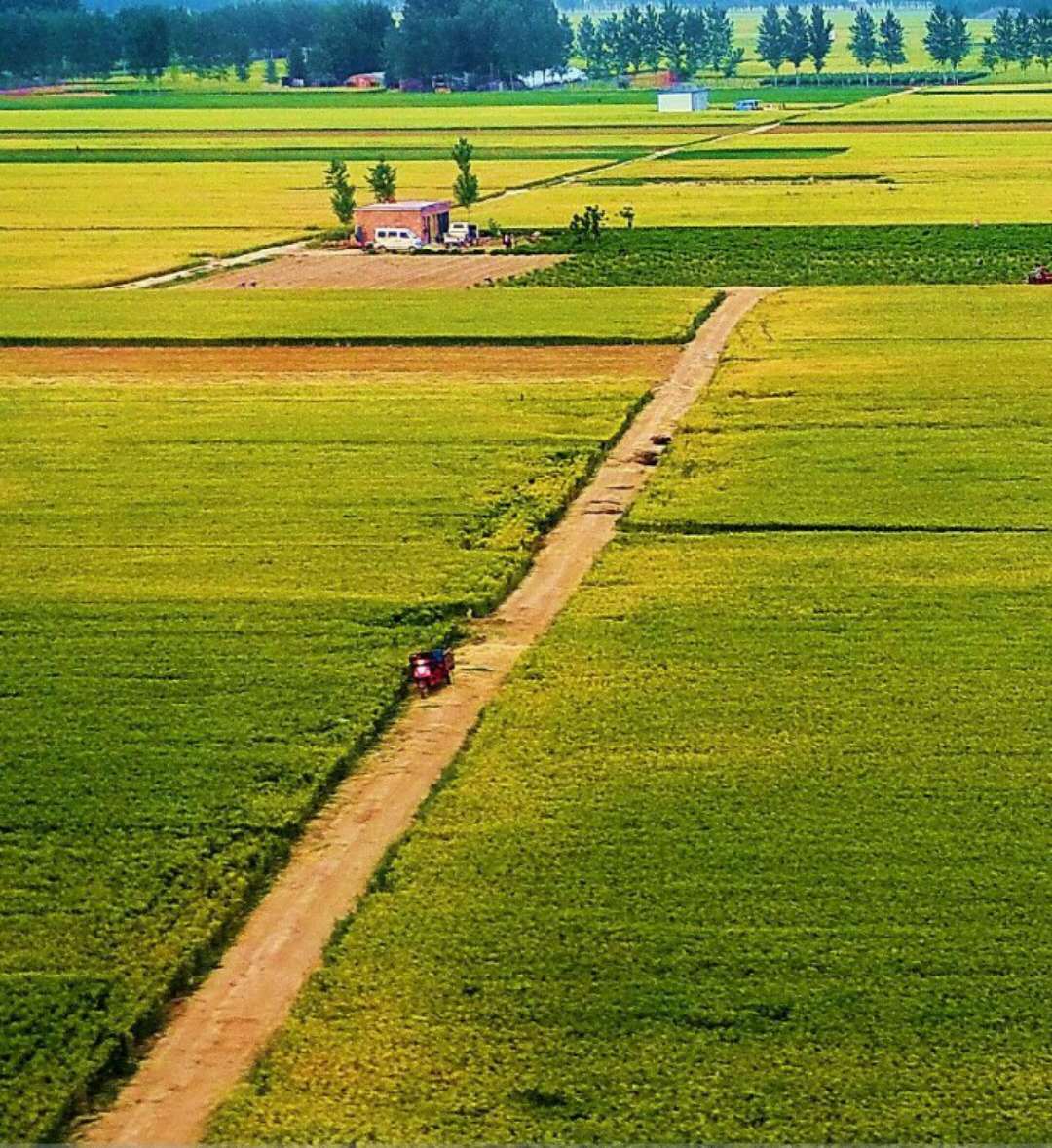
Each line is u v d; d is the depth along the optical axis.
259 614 105.38
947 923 68.56
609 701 91.06
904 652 97.12
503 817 78.25
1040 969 65.31
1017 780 81.00
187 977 66.81
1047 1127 56.81
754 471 134.38
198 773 83.31
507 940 68.00
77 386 169.62
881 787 80.38
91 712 90.94
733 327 195.25
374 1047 61.62
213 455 142.12
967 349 177.62
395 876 73.19
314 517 124.88
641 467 138.88
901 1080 59.19
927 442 141.38
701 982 64.88
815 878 72.19
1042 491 127.56
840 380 164.38
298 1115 58.16
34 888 73.19
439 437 146.38
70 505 129.25
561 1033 62.03
